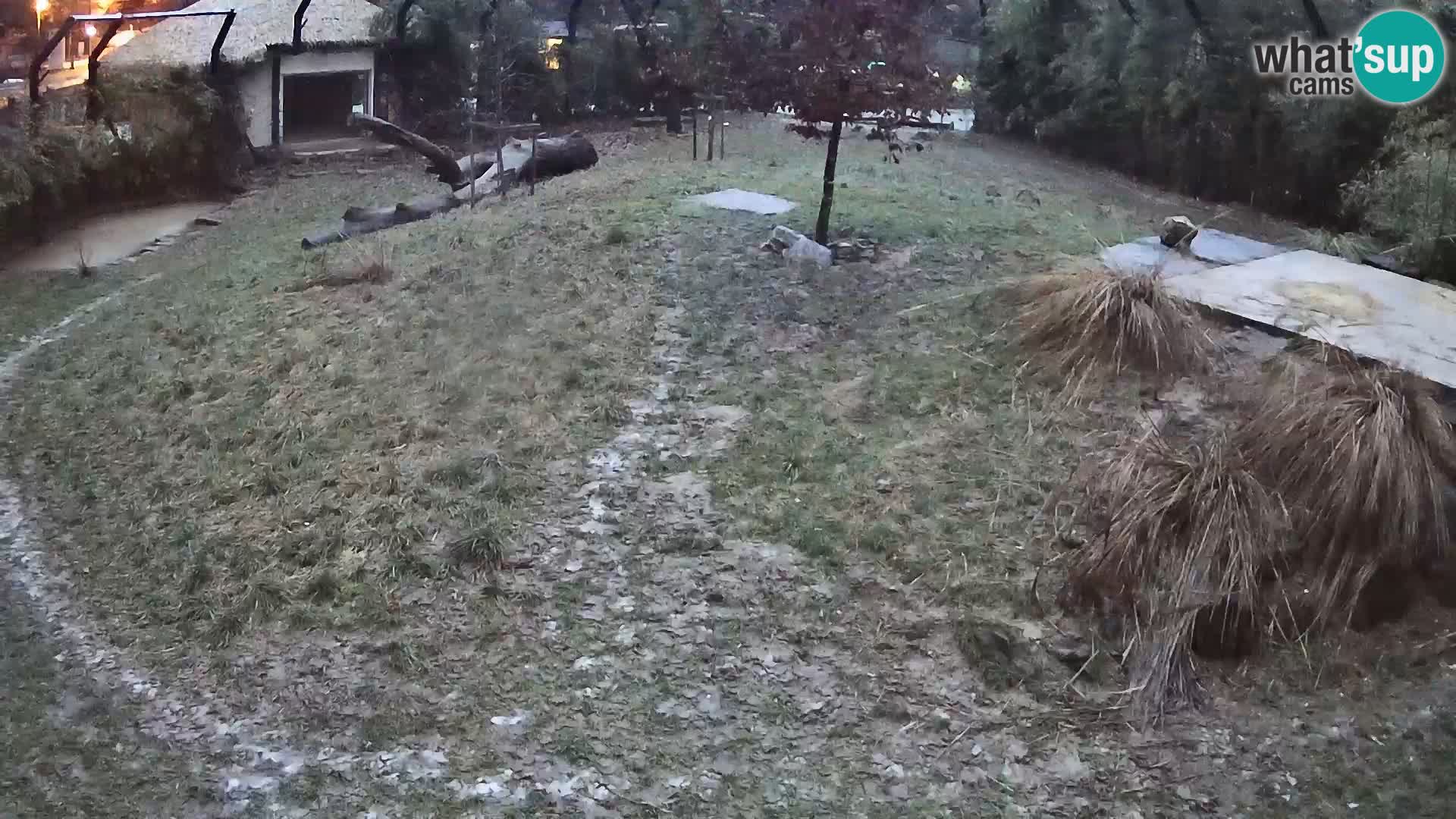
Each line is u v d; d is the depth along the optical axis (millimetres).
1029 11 16969
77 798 3877
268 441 6121
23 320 8977
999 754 3875
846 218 8734
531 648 4426
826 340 6477
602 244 8117
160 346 7715
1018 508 4977
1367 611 4324
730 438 5609
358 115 11844
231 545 5270
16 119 12219
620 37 17984
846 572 4684
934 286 7117
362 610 4699
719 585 4645
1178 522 4391
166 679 4492
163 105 13984
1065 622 4367
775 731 3996
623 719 4066
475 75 16484
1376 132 11344
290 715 4211
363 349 6984
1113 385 5719
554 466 5500
